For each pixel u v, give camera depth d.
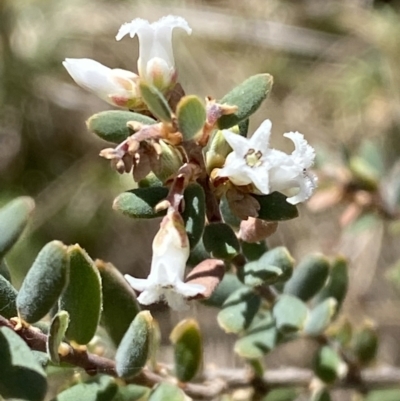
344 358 0.13
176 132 0.09
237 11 0.30
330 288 0.12
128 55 0.29
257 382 0.12
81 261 0.10
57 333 0.09
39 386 0.09
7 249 0.09
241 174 0.09
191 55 0.28
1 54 0.28
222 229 0.10
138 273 0.28
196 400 0.11
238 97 0.10
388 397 0.14
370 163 0.16
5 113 0.29
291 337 0.12
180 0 0.29
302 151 0.09
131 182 0.27
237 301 0.11
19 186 0.28
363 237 0.25
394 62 0.28
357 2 0.30
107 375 0.10
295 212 0.09
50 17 0.29
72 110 0.29
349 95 0.28
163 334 0.23
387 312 0.25
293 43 0.29
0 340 0.09
